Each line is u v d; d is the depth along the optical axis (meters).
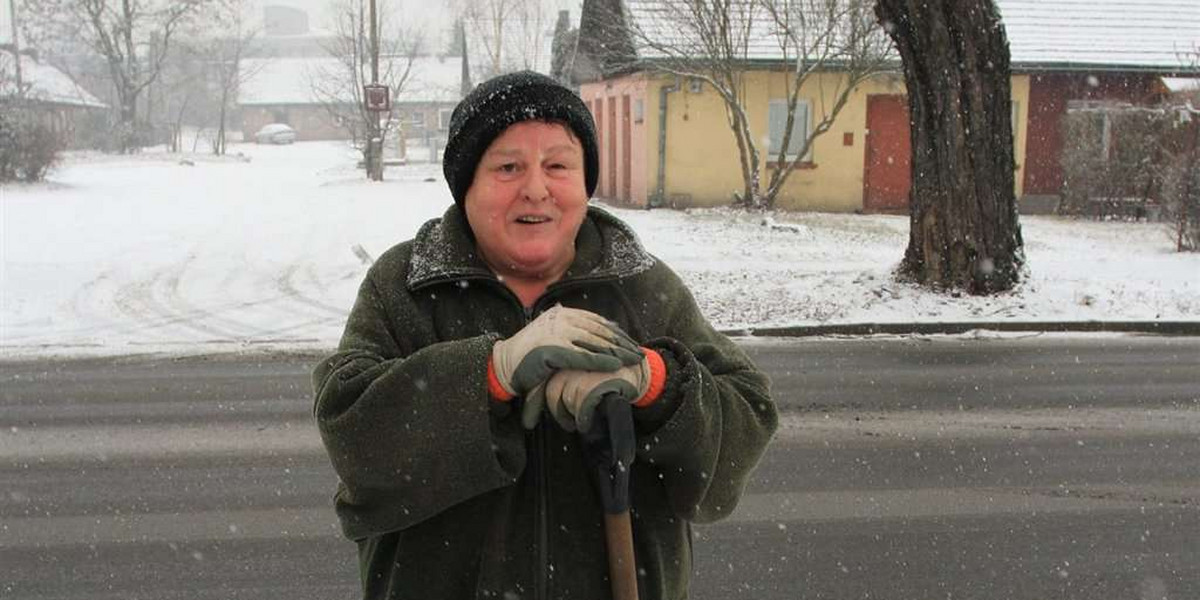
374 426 1.50
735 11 21.27
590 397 1.40
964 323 10.62
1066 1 23.61
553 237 1.67
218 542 4.80
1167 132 19.89
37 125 30.09
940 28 11.20
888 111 22.22
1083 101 22.38
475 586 1.65
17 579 4.38
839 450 6.32
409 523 1.58
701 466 1.55
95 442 6.52
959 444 6.46
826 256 15.04
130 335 10.24
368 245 16.45
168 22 64.06
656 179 22.03
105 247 16.09
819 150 22.27
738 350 1.86
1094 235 18.11
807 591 4.29
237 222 20.06
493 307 1.71
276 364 9.02
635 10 21.75
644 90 21.83
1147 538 4.88
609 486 1.48
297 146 79.38
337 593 4.26
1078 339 10.29
